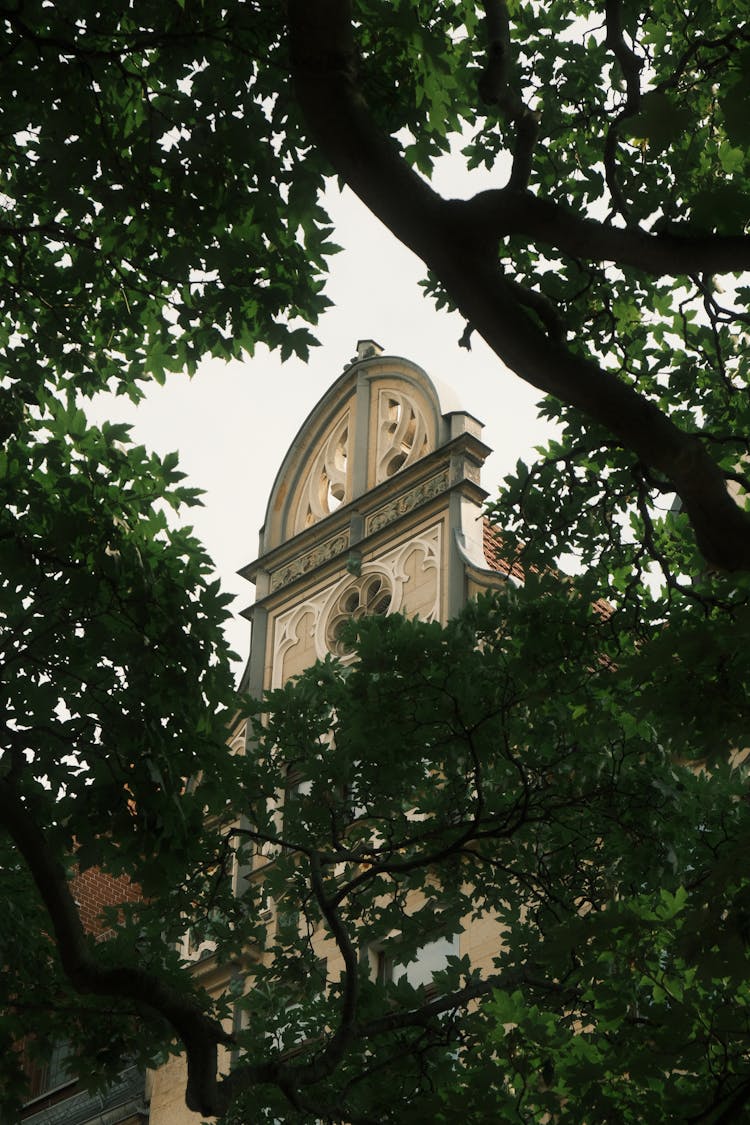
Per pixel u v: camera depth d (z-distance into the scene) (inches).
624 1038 362.9
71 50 401.4
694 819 514.0
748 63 228.2
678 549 544.1
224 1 407.8
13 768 422.9
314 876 477.1
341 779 539.8
